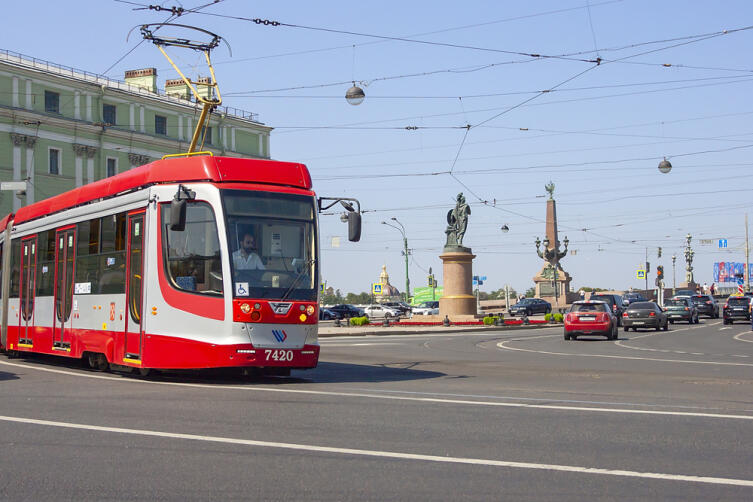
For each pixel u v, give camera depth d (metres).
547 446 8.34
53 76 62.16
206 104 21.94
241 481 6.85
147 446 8.38
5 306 22.42
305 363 14.95
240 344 14.37
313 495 6.39
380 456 7.83
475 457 7.78
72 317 18.36
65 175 63.31
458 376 16.95
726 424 9.73
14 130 59.53
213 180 14.99
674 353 25.08
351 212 15.96
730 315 53.16
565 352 25.91
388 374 17.56
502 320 52.31
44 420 10.13
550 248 82.44
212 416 10.43
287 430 9.31
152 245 15.38
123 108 67.69
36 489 6.62
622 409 11.08
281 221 15.14
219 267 14.55
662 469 7.26
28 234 21.25
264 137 81.88
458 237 58.72
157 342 15.09
